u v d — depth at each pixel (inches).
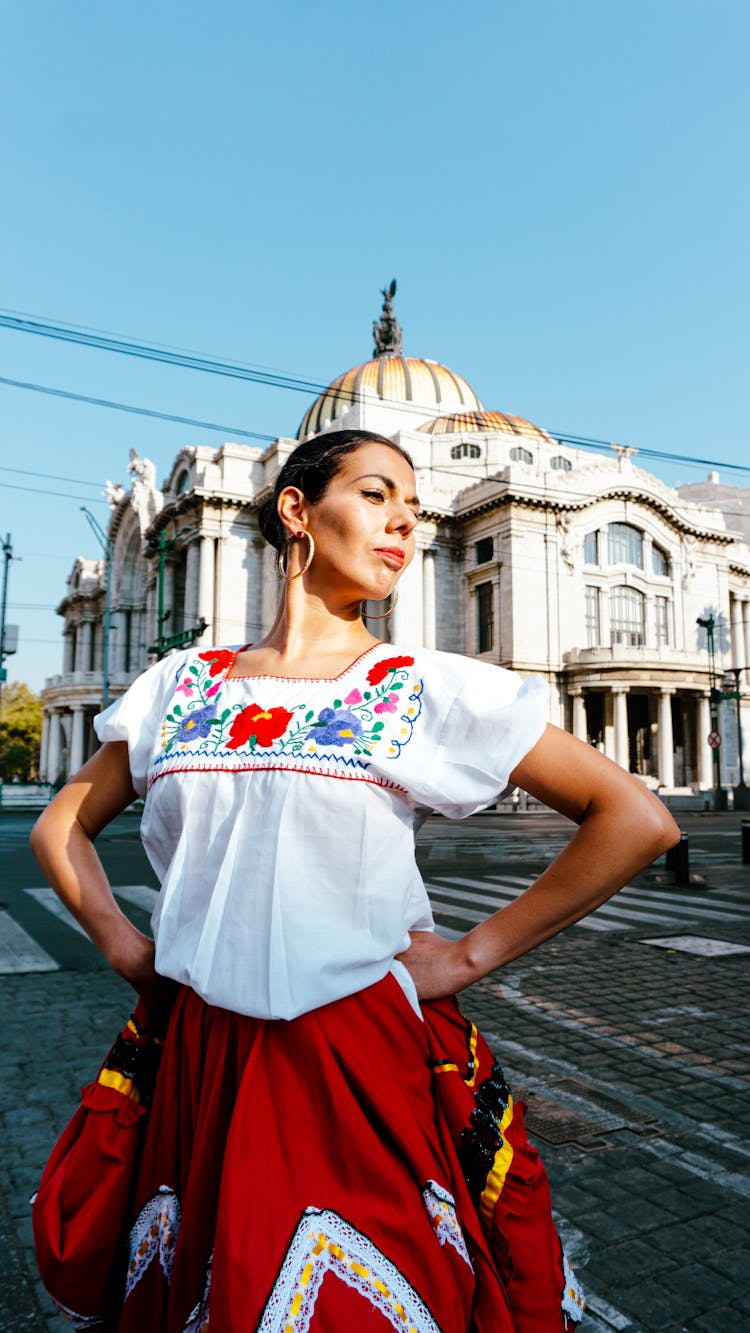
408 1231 46.1
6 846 910.4
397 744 53.8
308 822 52.2
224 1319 42.5
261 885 51.9
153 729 62.4
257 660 62.6
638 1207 150.8
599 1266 132.5
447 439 2149.4
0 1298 126.0
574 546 1873.8
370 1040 51.4
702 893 533.0
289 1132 47.9
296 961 50.1
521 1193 54.0
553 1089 206.5
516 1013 271.6
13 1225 145.8
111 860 708.0
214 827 55.1
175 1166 53.1
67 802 64.4
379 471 62.0
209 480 1910.7
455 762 53.1
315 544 62.5
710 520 2199.8
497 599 1835.6
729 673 2172.7
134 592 2519.7
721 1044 240.7
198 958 52.2
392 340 3129.9
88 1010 274.8
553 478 1839.3
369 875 52.2
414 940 58.5
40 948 369.4
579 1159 169.6
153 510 2263.8
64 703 2352.4
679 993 296.5
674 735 2057.1
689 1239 140.3
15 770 3565.5
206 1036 53.4
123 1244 55.6
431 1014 57.5
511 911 55.7
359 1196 46.9
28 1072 218.2
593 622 1910.7
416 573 1921.8
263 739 55.2
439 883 563.5
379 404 2418.8
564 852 53.3
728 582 2300.7
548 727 53.3
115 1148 55.9
